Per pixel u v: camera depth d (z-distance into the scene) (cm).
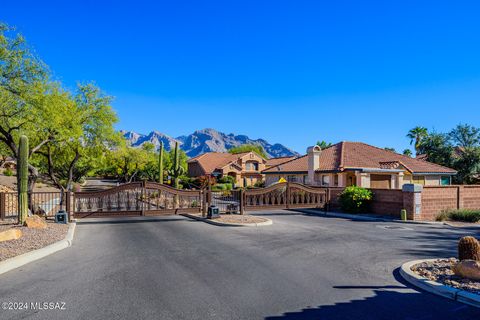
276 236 1327
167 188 1850
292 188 2198
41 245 1056
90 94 2384
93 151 2630
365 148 3634
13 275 782
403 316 552
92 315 554
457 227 1697
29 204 1830
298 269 836
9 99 1580
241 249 1077
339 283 724
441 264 829
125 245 1143
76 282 729
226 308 584
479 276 694
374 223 1788
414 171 3186
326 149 3734
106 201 2342
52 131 1983
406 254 1010
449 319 541
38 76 1634
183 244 1161
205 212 1933
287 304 603
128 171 5722
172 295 648
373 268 846
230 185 4825
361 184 2855
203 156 6475
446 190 2062
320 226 1631
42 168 3691
